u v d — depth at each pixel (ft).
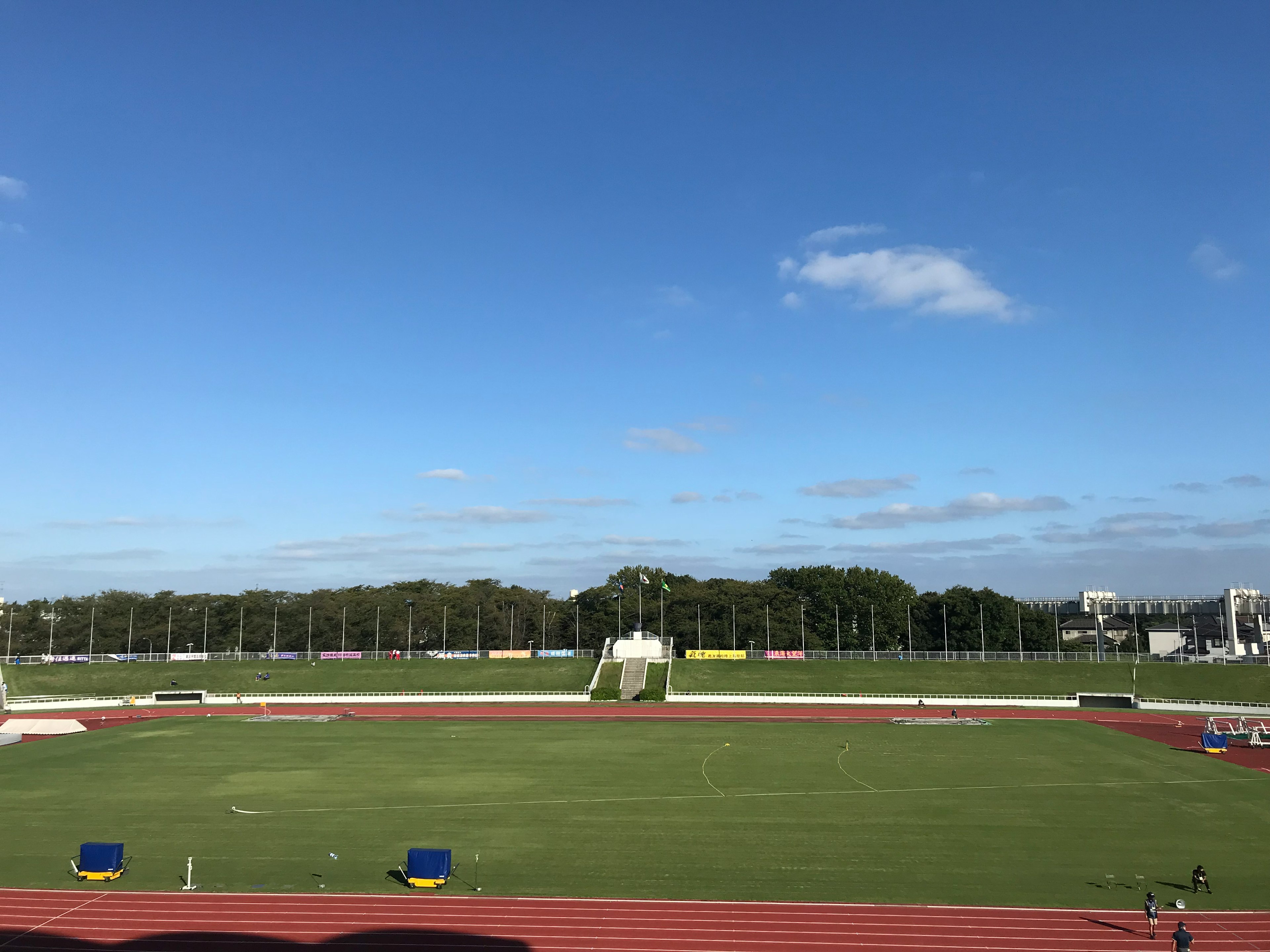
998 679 431.02
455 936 129.08
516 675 454.81
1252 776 233.35
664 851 168.96
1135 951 123.54
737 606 593.42
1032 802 206.18
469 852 168.55
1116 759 257.34
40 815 196.03
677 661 472.85
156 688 442.91
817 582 623.36
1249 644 597.93
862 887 148.66
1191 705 375.86
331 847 172.04
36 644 585.63
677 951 123.95
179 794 215.51
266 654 510.58
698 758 258.37
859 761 253.24
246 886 149.69
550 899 143.13
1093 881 151.94
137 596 633.61
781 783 225.97
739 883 151.02
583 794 213.87
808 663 462.60
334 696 414.41
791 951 123.75
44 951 124.06
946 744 282.36
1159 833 180.86
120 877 154.10
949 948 124.88
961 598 572.92
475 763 252.01
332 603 630.33
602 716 357.20
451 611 633.61
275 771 241.76
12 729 311.06
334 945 126.11
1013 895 144.97
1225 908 139.74
